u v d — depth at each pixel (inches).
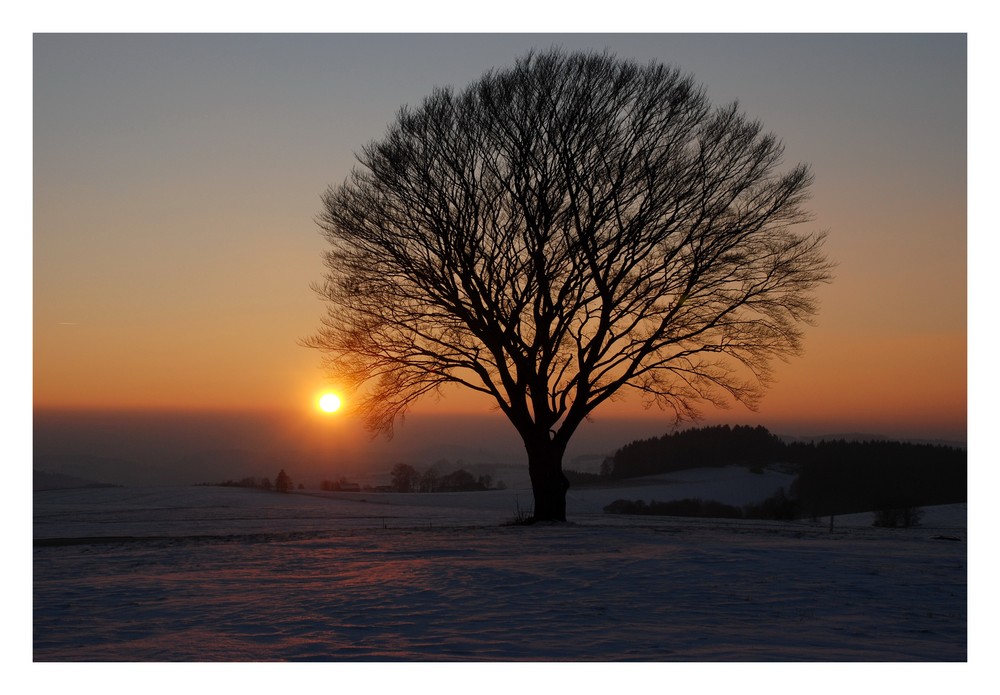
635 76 1135.6
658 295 1159.6
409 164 1151.6
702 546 875.4
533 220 1112.8
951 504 2185.0
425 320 1188.5
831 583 616.4
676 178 1139.9
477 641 445.7
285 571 719.7
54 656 421.4
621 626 480.7
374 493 2655.0
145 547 960.9
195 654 423.5
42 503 2039.9
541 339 1168.8
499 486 2982.3
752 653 409.7
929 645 428.5
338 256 1187.3
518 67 1145.4
